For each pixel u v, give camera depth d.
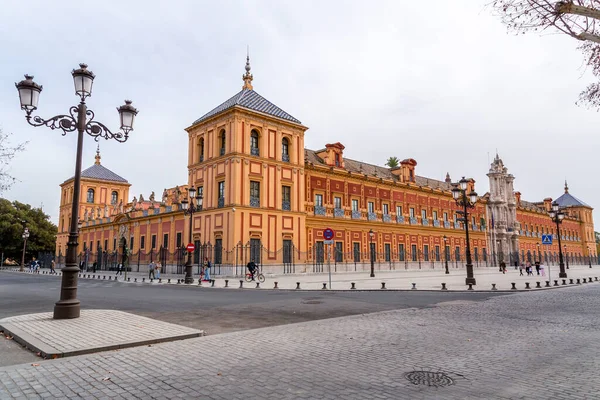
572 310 12.83
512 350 7.44
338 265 42.88
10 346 7.92
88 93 11.57
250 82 40.78
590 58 9.88
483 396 5.09
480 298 16.58
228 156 35.09
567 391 5.27
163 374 5.97
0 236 65.69
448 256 59.22
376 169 55.00
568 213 92.56
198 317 11.38
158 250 44.44
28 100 10.62
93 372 6.08
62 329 8.95
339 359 6.80
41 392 5.24
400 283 25.48
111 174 70.06
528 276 34.91
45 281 31.11
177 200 43.59
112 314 11.16
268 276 33.66
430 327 9.71
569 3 8.09
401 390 5.30
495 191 70.25
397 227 51.66
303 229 38.97
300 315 11.78
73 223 10.98
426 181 63.34
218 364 6.49
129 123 12.50
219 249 34.91
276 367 6.33
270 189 36.81
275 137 38.09
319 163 43.66
